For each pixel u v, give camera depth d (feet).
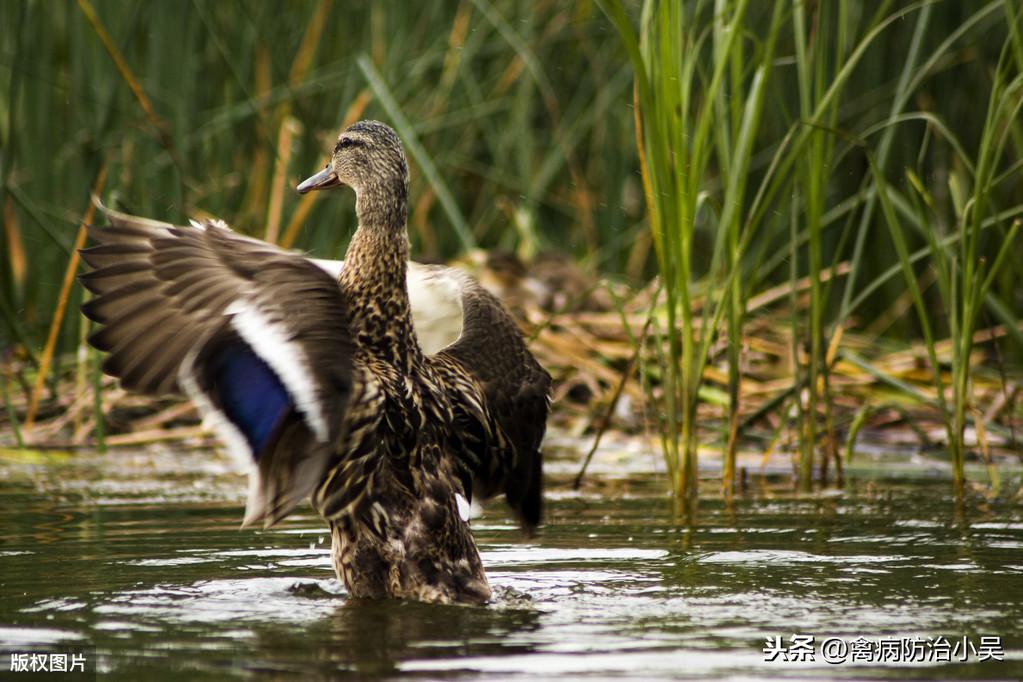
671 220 33.83
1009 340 53.98
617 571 25.38
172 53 51.72
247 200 55.83
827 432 37.88
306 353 21.50
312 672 18.21
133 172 51.16
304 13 57.00
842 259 57.57
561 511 33.04
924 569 25.35
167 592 23.59
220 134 55.11
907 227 56.03
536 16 59.67
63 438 46.24
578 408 49.73
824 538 28.89
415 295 28.58
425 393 24.58
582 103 60.34
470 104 58.59
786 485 37.37
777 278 58.13
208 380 21.76
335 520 23.65
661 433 36.22
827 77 54.34
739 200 35.19
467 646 19.63
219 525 30.89
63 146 52.39
